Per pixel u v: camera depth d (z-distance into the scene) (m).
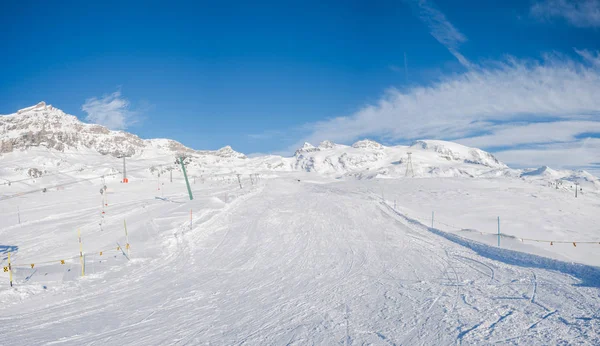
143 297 13.63
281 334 9.70
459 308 10.98
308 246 23.03
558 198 62.78
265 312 11.59
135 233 27.81
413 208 47.88
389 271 16.47
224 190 69.50
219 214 35.41
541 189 74.31
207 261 19.69
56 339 9.91
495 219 43.41
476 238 26.06
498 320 9.83
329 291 13.72
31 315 11.88
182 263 19.30
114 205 53.16
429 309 11.06
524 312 10.30
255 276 16.48
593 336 8.53
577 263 14.73
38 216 46.75
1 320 11.48
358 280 15.16
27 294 13.86
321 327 10.06
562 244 33.03
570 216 47.81
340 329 9.84
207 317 11.30
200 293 13.99
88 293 14.27
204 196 56.31
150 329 10.45
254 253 21.45
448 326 9.60
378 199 49.28
